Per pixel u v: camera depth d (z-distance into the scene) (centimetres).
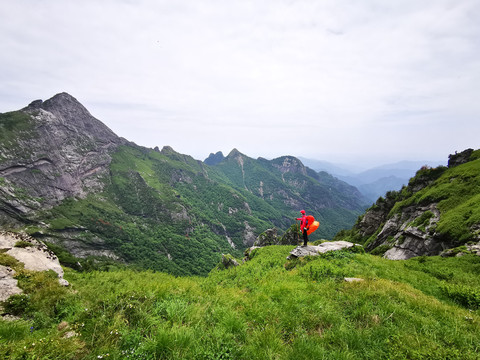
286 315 707
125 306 623
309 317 696
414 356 521
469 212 3409
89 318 588
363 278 1123
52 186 19550
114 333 514
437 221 4097
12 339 509
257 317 706
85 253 15750
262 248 3656
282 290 950
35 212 16488
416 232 4309
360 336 596
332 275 1277
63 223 16825
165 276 1903
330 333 622
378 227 7012
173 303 686
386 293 880
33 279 838
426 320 696
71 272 1647
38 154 19788
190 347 510
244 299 886
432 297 1002
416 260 2105
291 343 588
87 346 491
